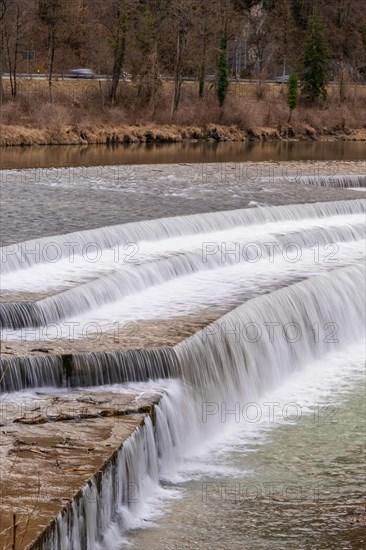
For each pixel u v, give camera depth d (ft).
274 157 231.30
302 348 94.48
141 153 234.38
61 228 114.21
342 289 104.12
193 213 128.88
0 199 136.56
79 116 273.13
